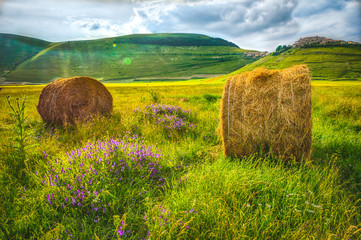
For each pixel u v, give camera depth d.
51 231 2.40
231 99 4.60
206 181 3.23
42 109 7.94
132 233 2.52
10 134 5.89
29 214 2.62
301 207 2.85
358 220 2.82
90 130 6.04
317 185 3.40
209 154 4.91
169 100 13.35
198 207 2.70
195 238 2.34
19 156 3.97
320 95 12.38
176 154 4.58
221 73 174.12
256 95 4.38
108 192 2.88
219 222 2.46
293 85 4.21
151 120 6.98
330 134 5.67
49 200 2.74
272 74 4.48
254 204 2.92
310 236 2.32
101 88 8.70
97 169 3.40
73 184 3.05
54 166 3.56
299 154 4.23
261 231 2.49
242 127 4.48
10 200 2.97
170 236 2.26
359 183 3.60
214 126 6.73
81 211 2.73
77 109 7.78
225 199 2.92
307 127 4.14
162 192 3.39
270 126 4.29
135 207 2.98
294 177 3.50
